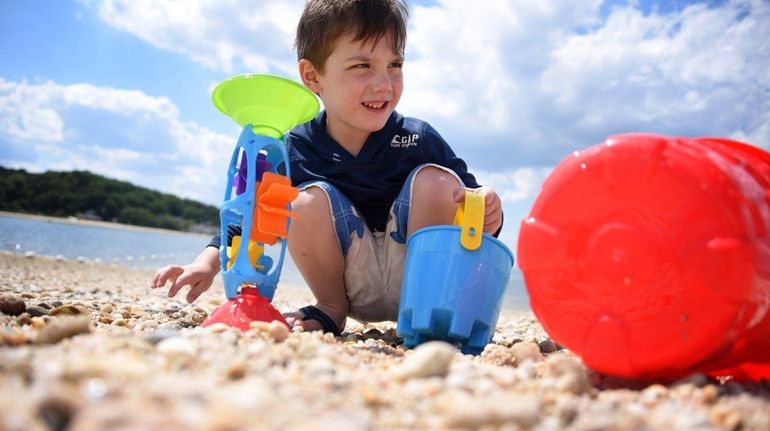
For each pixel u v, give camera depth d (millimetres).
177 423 961
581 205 1678
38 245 13391
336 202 2686
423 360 1482
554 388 1485
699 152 1570
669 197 1559
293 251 2740
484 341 2283
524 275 1825
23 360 1263
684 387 1505
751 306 1517
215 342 1684
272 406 1152
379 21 2771
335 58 2824
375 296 2779
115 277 7449
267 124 2291
